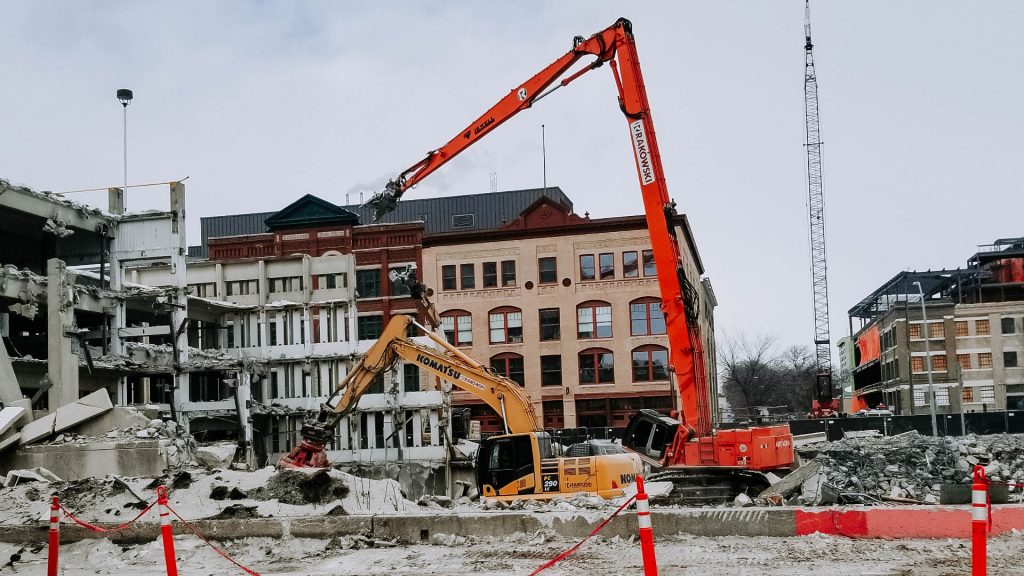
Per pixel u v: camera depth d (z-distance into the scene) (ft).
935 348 279.08
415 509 71.82
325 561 54.39
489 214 249.55
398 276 114.32
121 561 57.67
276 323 156.35
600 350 208.64
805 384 417.69
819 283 418.51
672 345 86.48
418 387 183.21
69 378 109.09
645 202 87.76
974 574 27.66
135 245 127.34
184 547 59.98
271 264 166.40
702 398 86.28
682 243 226.99
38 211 114.21
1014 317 275.59
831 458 81.97
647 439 87.92
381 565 51.88
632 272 209.56
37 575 54.08
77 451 89.20
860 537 53.01
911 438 124.16
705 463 84.53
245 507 66.33
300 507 67.77
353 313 156.04
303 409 151.43
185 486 73.46
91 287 119.03
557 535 57.36
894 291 327.06
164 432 94.32
